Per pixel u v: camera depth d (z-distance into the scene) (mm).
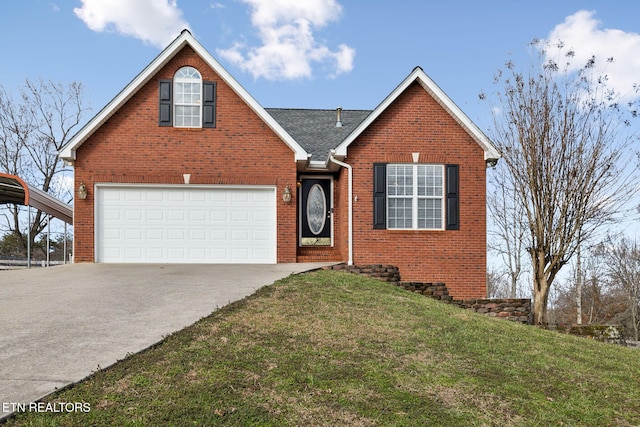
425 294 14281
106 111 15789
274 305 8859
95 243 15867
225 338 6785
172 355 6016
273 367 5883
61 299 9367
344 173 16203
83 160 15906
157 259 16078
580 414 5426
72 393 4879
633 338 36531
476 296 15852
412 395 5473
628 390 6297
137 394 4941
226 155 16281
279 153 16406
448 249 15922
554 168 17078
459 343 7590
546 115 17312
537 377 6422
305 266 14852
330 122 20844
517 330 9180
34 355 5906
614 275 37500
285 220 16344
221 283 11172
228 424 4527
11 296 9797
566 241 17094
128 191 16094
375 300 10000
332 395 5281
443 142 16125
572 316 41594
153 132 16109
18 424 4277
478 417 5102
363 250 15789
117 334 6824
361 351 6723
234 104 16359
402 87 15812
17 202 20469
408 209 16000
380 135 16031
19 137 33875
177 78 16266
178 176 16109
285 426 4605
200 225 16234
